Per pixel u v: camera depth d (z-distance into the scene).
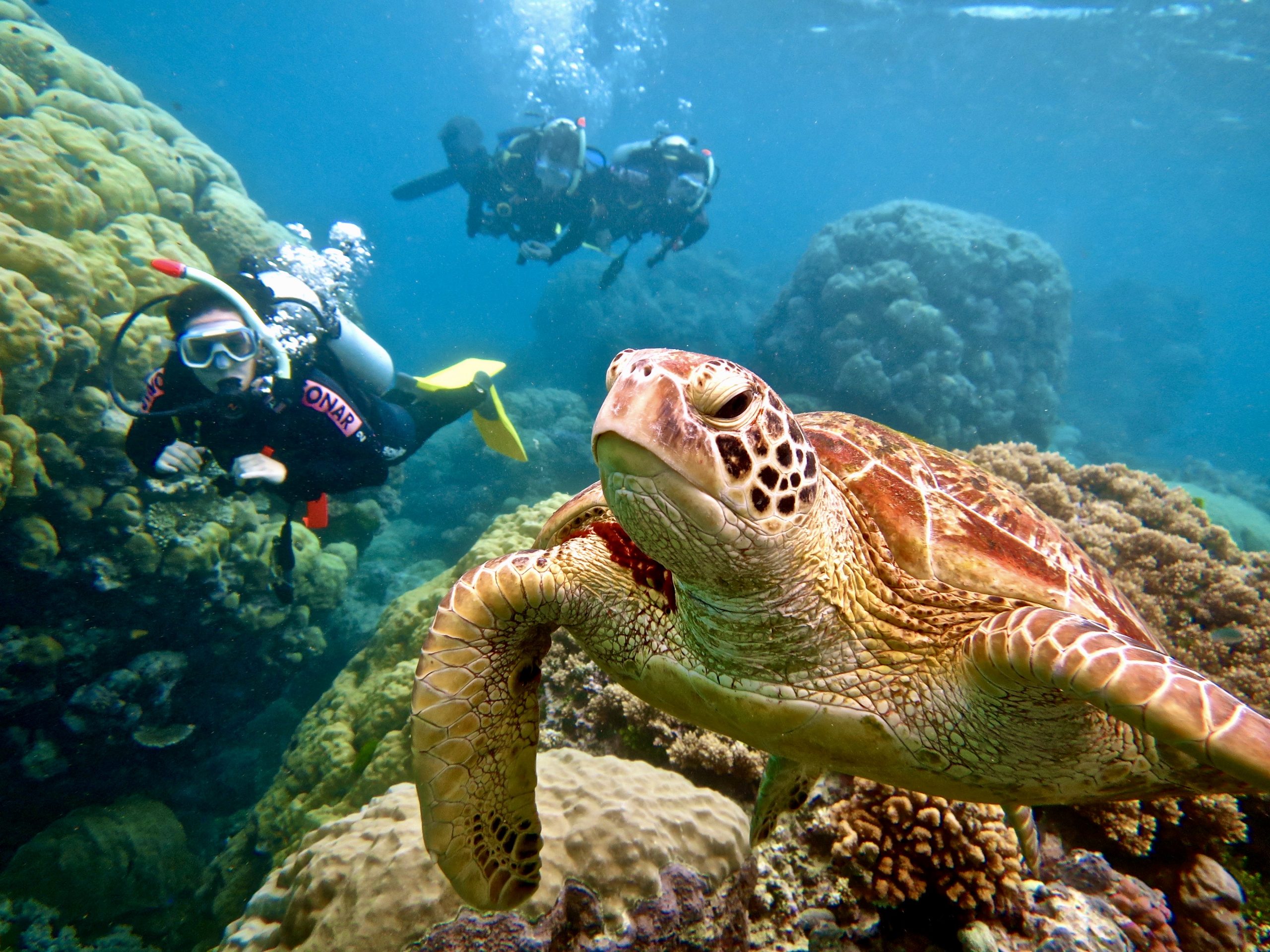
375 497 3.36
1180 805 1.36
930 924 1.18
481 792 1.02
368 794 1.79
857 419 1.20
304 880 1.17
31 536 2.09
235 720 2.69
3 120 2.45
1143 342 9.58
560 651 1.67
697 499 0.69
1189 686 0.64
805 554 0.80
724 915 1.15
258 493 2.64
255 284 1.89
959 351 4.95
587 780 1.25
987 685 0.79
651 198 3.72
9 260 2.07
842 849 1.19
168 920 2.27
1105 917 1.21
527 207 3.49
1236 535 4.66
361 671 2.21
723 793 1.37
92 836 2.25
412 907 1.07
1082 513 2.08
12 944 2.05
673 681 1.02
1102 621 0.96
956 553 0.98
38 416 2.11
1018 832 1.21
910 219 5.41
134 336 2.30
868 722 0.91
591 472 4.93
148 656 2.35
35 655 2.16
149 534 2.27
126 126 3.00
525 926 1.07
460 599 1.00
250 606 2.53
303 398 1.81
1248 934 1.31
